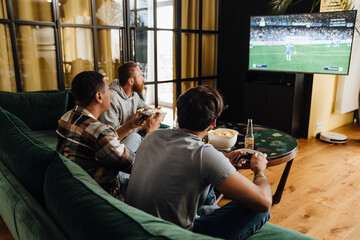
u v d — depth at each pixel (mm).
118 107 2441
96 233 690
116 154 1318
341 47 3496
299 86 3885
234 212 1105
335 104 4488
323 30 3578
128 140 2178
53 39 3141
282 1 3926
